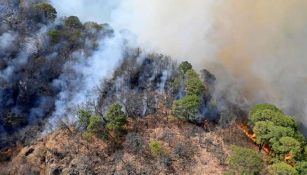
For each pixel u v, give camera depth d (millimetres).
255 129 71750
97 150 68750
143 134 72000
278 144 69500
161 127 73625
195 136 72938
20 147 71188
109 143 69875
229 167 67500
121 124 70062
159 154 68250
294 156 68562
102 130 69938
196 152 70312
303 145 73312
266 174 65938
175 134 72625
